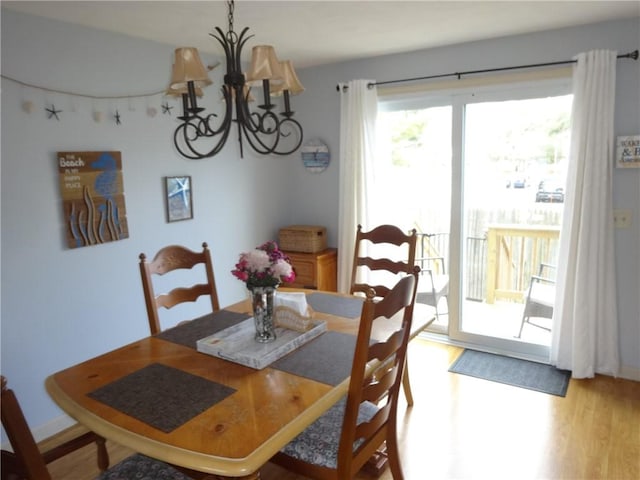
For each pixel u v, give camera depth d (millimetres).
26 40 2303
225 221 3574
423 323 2109
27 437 1063
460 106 3318
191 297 2348
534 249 3305
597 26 2771
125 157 2803
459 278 3521
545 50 2941
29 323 2406
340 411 1864
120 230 2783
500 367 3186
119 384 1553
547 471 2148
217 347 1773
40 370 2471
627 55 2680
